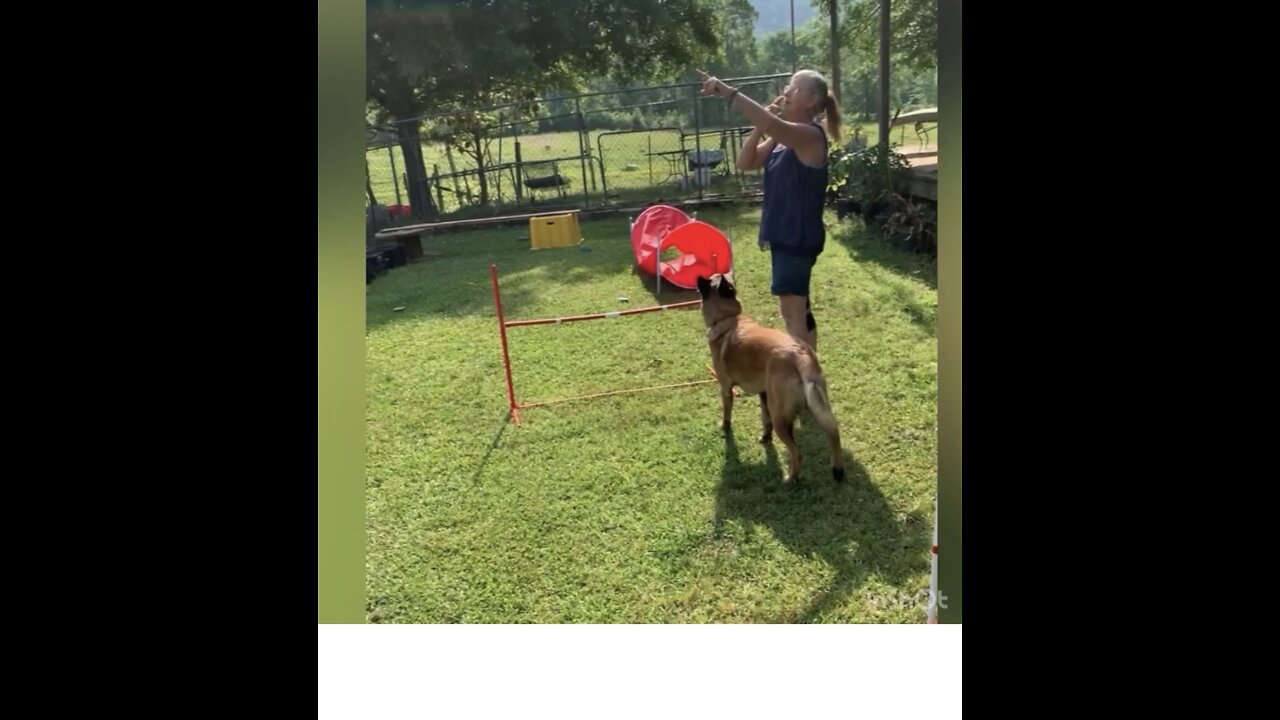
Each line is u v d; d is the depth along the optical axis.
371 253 7.33
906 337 4.46
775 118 3.35
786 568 2.80
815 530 2.96
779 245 3.54
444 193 11.17
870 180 6.56
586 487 3.32
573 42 11.07
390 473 3.51
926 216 6.08
